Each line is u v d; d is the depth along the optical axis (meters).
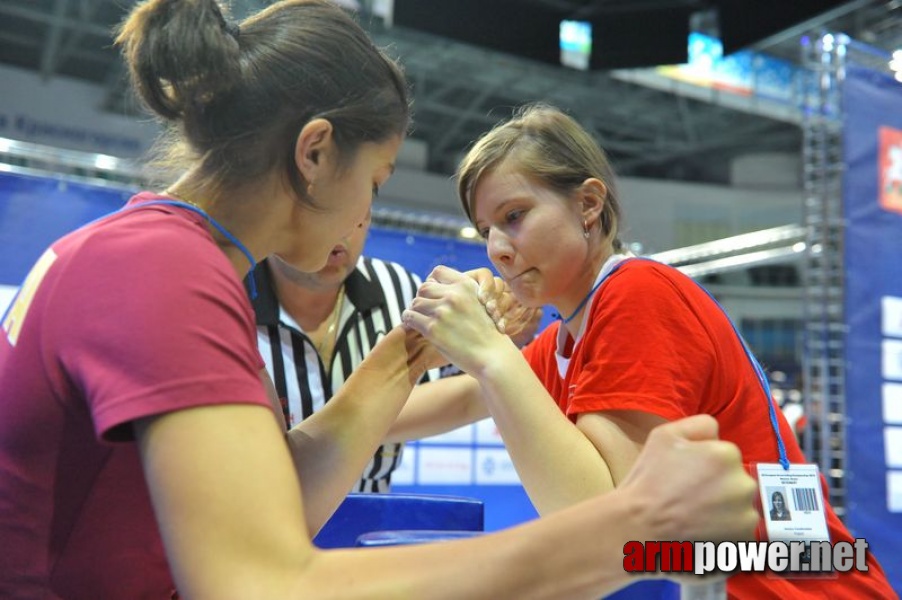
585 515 0.54
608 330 0.97
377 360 0.97
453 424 1.36
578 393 0.97
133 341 0.58
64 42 7.72
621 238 1.21
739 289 13.21
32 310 0.66
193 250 0.64
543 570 0.52
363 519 1.08
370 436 0.92
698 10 4.58
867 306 2.94
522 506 2.88
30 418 0.64
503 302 1.10
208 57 0.71
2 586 0.68
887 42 4.35
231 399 0.57
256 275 1.65
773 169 11.66
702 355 0.97
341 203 0.77
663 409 0.91
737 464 0.54
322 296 1.70
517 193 1.09
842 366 2.88
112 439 0.58
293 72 0.73
